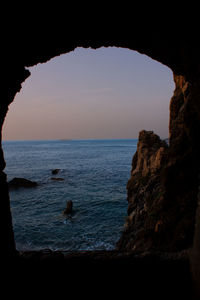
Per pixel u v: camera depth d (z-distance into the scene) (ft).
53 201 98.73
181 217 27.25
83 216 78.07
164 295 15.85
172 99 36.35
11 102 17.08
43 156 368.48
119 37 16.80
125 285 16.42
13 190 119.75
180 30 13.57
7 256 14.92
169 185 29.91
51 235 61.87
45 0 12.46
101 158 322.96
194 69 14.64
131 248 35.68
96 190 118.73
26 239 59.52
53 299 16.01
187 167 28.14
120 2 13.03
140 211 44.68
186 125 25.96
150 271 16.56
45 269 16.71
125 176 164.45
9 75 15.28
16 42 14.42
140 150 62.39
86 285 16.51
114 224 69.77
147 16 13.91
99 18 14.57
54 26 14.85
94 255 18.04
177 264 16.48
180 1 11.79
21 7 12.44
